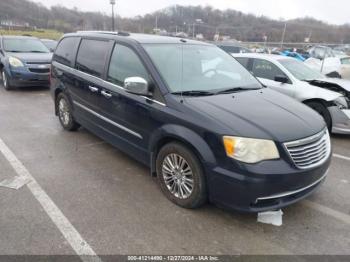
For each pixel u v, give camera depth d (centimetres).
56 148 493
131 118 385
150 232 297
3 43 1016
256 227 308
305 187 301
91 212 325
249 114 317
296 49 2366
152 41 414
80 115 512
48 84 953
